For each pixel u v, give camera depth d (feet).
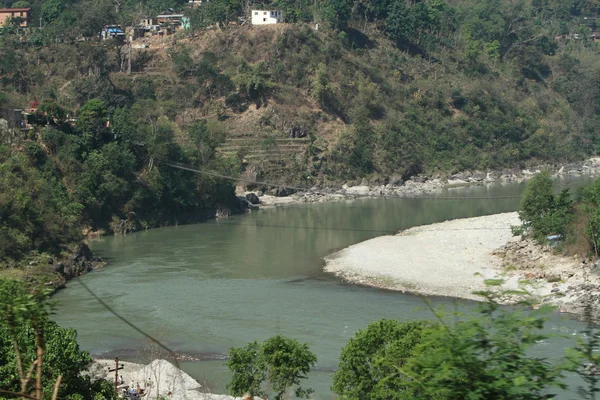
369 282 234.58
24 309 60.75
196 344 176.76
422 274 241.35
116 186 328.29
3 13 602.44
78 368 102.68
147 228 339.98
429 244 287.89
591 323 56.90
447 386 47.55
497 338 48.65
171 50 510.17
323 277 242.99
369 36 584.40
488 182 499.92
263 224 352.08
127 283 236.84
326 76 499.10
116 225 327.47
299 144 465.06
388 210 389.80
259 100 479.82
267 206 409.69
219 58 507.30
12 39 487.20
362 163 469.98
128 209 335.26
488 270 243.19
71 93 444.55
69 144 328.08
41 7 612.29
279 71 499.92
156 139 358.84
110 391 104.99
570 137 581.53
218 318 196.95
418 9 624.59
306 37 523.70
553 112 602.44
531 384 46.52
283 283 235.20
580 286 207.21
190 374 156.97
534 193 269.03
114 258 276.21
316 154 460.55
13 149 307.99
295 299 215.31
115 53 494.59
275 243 303.48
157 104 463.01
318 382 148.46
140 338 180.45
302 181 443.73
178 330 187.01
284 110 479.00
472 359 47.73
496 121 550.36
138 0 640.58
